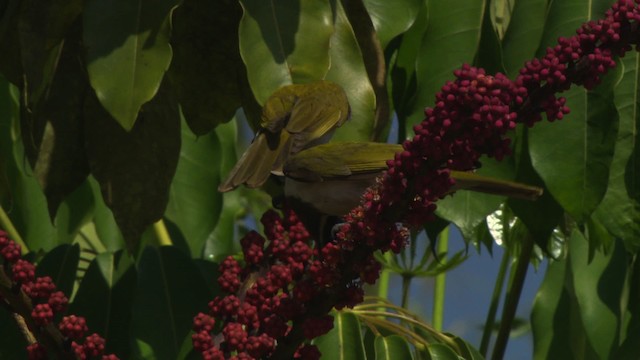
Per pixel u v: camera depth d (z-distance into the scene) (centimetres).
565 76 549
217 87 938
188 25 915
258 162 682
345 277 588
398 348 802
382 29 855
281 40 773
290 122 712
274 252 672
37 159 897
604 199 866
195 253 1046
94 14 759
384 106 851
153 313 838
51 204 905
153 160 898
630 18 556
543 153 818
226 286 678
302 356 650
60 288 866
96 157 891
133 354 820
